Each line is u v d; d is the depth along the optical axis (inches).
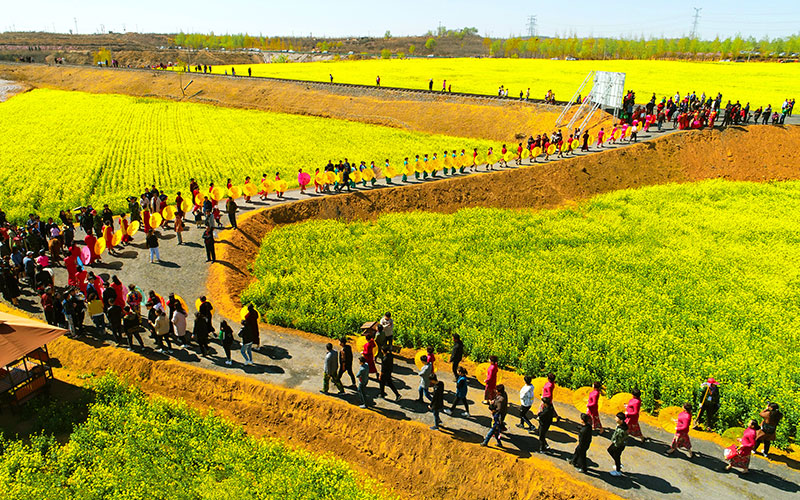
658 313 967.6
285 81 3440.0
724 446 636.1
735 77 3344.0
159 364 746.8
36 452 584.1
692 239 1365.7
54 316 815.1
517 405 711.1
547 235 1396.4
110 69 4220.0
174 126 2721.5
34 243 1062.4
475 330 872.9
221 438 635.5
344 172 1552.7
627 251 1284.4
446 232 1413.6
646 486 557.3
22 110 3147.1
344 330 877.8
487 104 2699.3
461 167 1772.9
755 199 1673.2
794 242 1353.3
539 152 1854.1
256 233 1305.4
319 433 663.1
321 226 1390.3
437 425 636.7
